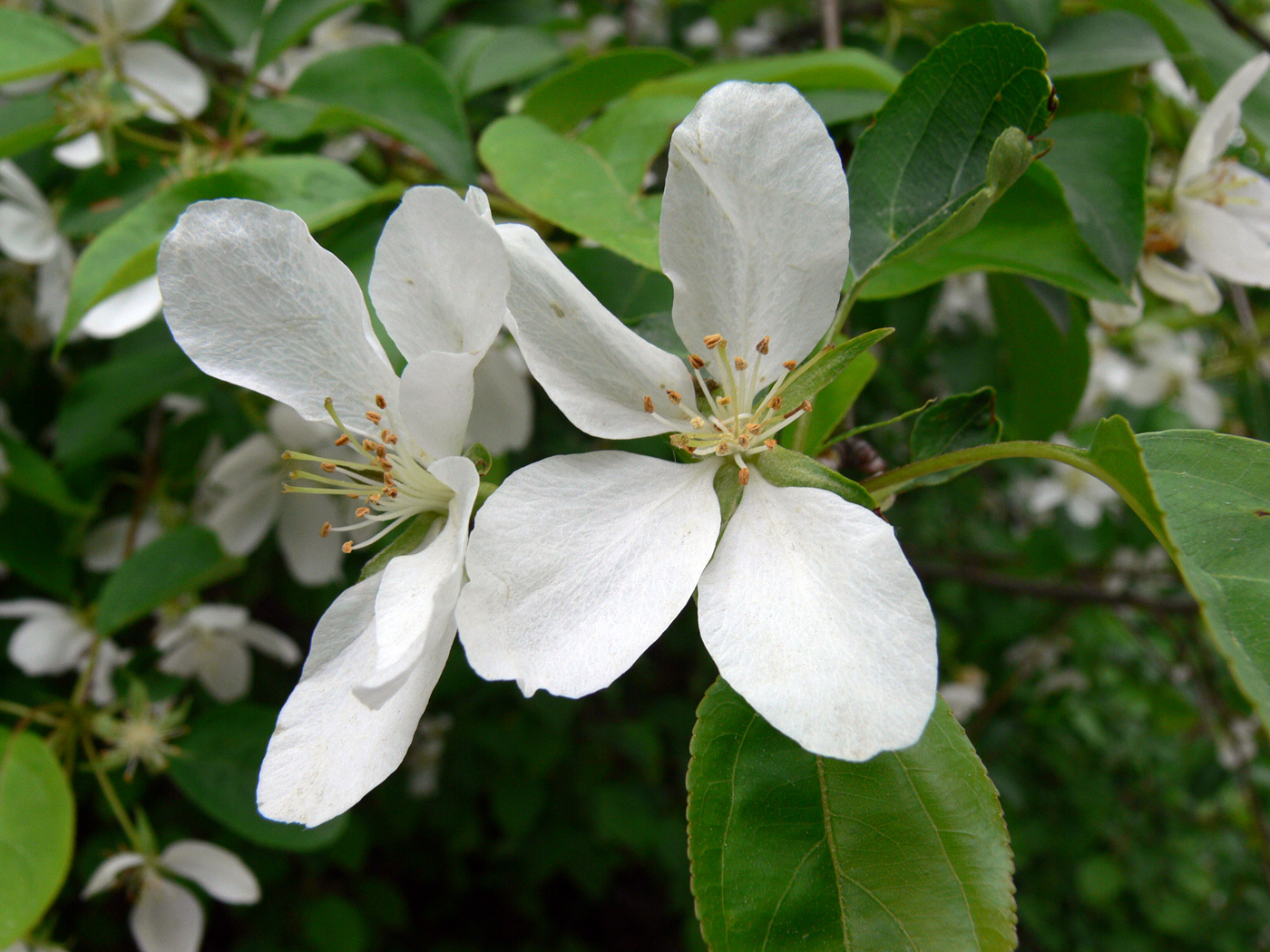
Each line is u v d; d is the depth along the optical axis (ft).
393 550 0.28
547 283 0.27
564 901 1.31
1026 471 1.05
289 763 0.26
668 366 0.27
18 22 0.44
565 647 0.25
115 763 0.50
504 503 0.26
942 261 0.36
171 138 0.53
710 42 0.99
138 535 0.64
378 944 1.12
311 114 0.44
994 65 0.30
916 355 0.81
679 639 1.08
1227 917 1.30
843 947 0.25
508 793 1.00
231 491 0.54
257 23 0.51
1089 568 1.03
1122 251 0.37
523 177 0.36
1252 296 0.75
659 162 0.43
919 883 0.25
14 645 0.57
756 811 0.26
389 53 0.44
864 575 0.24
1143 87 0.52
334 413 0.28
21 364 0.69
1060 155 0.39
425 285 0.27
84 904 0.83
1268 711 0.21
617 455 0.27
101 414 0.50
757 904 0.25
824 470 0.26
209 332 0.27
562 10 0.79
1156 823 1.35
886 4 0.52
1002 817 0.25
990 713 1.05
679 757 1.17
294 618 0.87
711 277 0.27
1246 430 0.78
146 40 0.54
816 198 0.26
